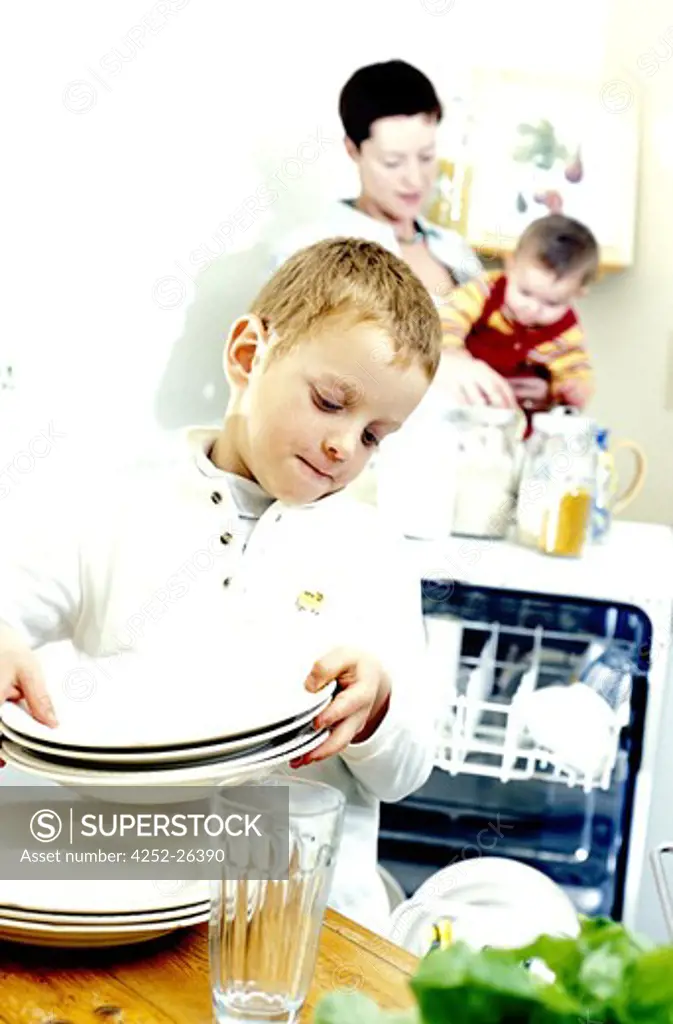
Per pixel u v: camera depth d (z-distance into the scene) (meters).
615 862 1.77
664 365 2.10
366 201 2.02
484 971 0.47
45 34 1.91
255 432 1.22
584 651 1.76
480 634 1.79
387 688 1.08
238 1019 0.66
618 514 2.14
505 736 1.76
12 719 0.82
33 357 1.96
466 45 2.03
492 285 2.03
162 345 2.02
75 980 0.72
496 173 2.02
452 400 2.02
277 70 2.00
